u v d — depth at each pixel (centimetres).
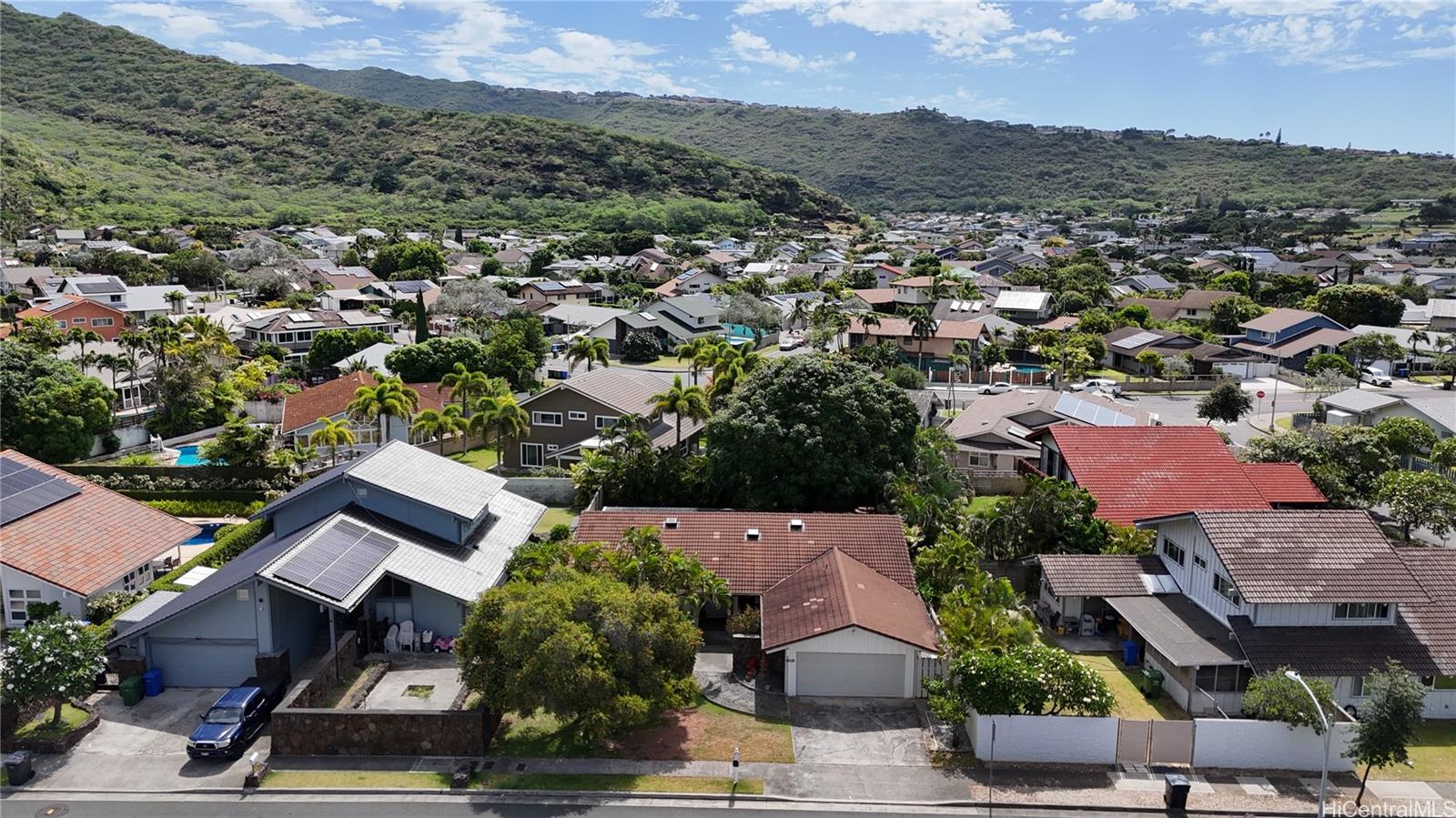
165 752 2969
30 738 2967
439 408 7525
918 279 14538
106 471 5919
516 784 2786
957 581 3853
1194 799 2734
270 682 3328
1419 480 4862
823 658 3306
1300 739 2886
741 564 3912
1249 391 9306
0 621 3809
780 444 4744
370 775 2828
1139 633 3441
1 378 6009
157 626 3325
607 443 5634
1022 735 2909
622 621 2898
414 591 3703
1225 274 15812
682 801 2722
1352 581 3234
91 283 11481
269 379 8981
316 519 3966
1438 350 10175
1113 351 10850
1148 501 4912
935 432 5731
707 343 8888
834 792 2766
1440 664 3134
